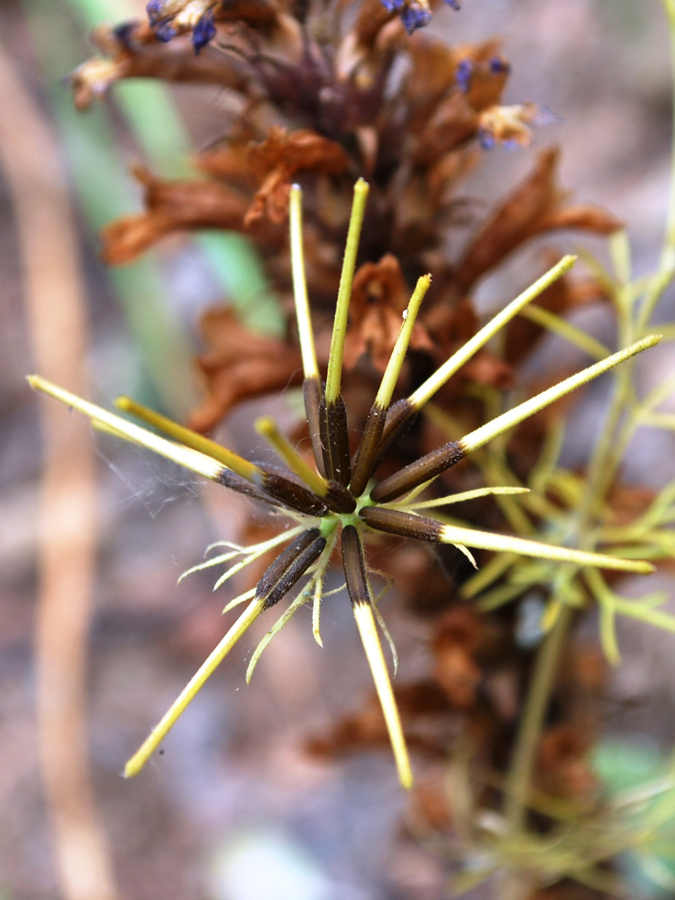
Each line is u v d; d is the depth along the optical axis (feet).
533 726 0.72
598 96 1.65
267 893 1.13
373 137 0.58
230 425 1.45
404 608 0.73
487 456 0.66
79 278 1.71
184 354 1.49
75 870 1.18
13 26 1.92
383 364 0.56
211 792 1.26
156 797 1.26
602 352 0.67
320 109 0.58
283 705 1.32
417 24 0.49
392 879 1.15
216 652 0.41
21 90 1.85
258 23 0.55
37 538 1.52
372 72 0.57
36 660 1.39
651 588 1.22
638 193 1.52
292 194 0.45
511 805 0.75
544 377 0.74
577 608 0.74
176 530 1.49
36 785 1.26
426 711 0.75
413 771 1.09
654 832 0.80
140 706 1.34
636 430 1.30
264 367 0.65
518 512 0.68
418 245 0.60
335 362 0.41
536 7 1.76
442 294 0.62
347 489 0.42
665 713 1.16
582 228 0.65
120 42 0.59
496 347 0.69
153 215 0.64
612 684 1.03
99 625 1.43
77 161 1.56
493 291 1.45
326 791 1.24
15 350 1.70
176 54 0.59
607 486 0.69
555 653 0.71
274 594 0.41
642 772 1.01
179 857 1.21
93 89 0.59
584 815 0.79
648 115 1.60
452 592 0.70
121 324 1.70
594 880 0.81
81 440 1.54
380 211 0.59
